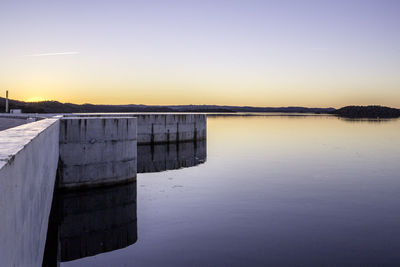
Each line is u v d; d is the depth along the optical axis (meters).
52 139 11.06
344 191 18.84
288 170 25.34
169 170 25.42
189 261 10.32
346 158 31.66
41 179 6.81
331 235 12.31
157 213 14.78
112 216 14.80
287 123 110.00
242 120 142.12
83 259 10.88
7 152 3.73
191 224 13.37
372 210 15.34
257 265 10.01
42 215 7.11
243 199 17.02
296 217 14.26
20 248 3.98
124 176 17.56
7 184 3.21
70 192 16.22
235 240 11.83
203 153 34.44
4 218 3.07
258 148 39.12
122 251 11.26
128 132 17.58
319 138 52.72
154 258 10.60
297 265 10.02
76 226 14.12
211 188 19.33
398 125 96.50
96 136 16.58
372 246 11.39
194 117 40.91
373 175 23.55
